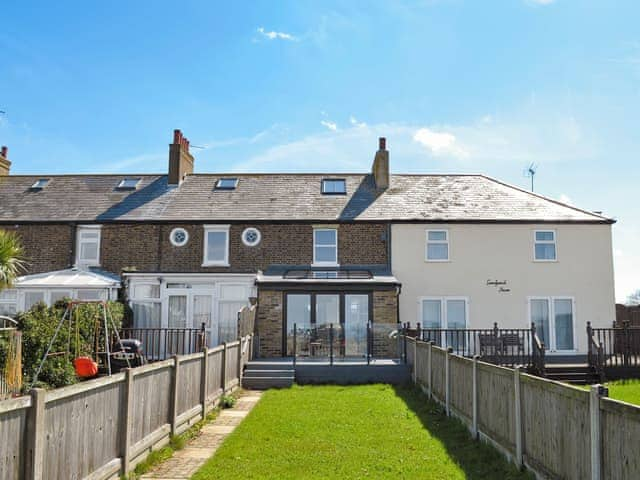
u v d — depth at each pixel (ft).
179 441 33.22
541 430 25.14
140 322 75.10
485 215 80.33
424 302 78.38
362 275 76.43
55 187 90.74
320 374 60.70
